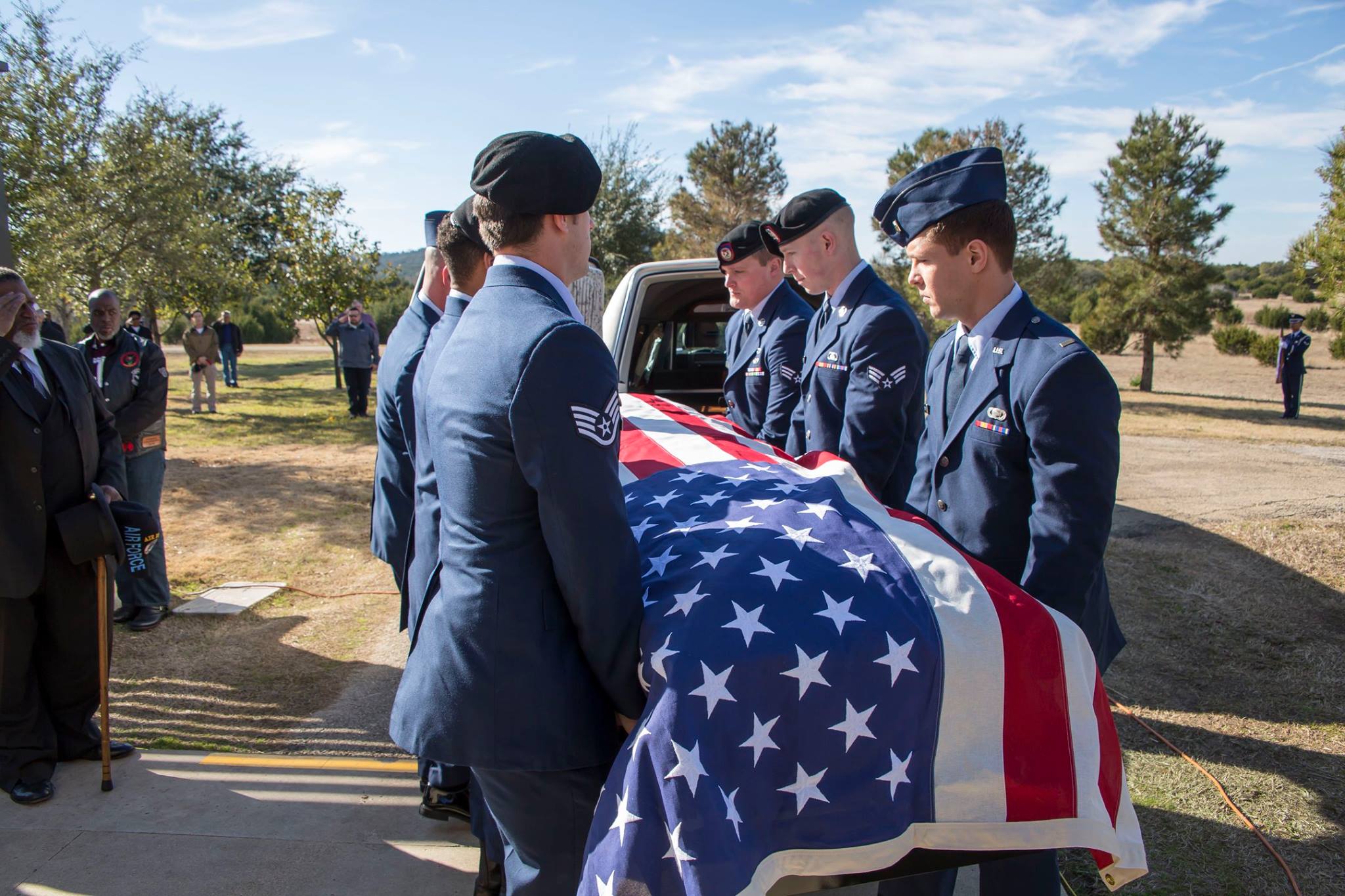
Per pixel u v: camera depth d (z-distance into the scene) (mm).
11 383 2729
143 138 12203
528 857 1557
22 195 10461
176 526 6438
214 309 17719
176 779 2867
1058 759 1473
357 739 3203
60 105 11086
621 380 4336
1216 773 2803
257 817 2643
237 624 4438
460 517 1467
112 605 3014
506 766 1426
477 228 1996
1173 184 17219
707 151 21875
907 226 1895
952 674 1450
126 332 4285
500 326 1438
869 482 2613
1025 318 1833
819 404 2863
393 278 17656
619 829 1290
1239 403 15516
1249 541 5164
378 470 2654
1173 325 17484
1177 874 2324
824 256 2785
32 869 2373
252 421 12430
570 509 1361
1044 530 1692
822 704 1379
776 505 1778
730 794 1316
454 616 1457
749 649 1365
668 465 2230
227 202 19625
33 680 2840
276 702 3521
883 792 1406
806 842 1382
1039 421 1713
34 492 2744
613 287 19141
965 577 1567
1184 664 3604
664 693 1331
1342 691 3305
